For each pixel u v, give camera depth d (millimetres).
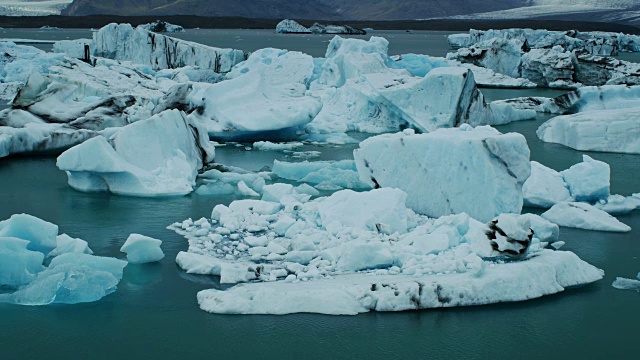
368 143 11414
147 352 6637
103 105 18109
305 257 8633
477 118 21031
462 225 9227
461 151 10312
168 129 13602
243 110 18406
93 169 12039
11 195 12188
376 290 7566
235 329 7082
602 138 17516
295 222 9789
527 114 23562
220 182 13383
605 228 10398
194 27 164250
